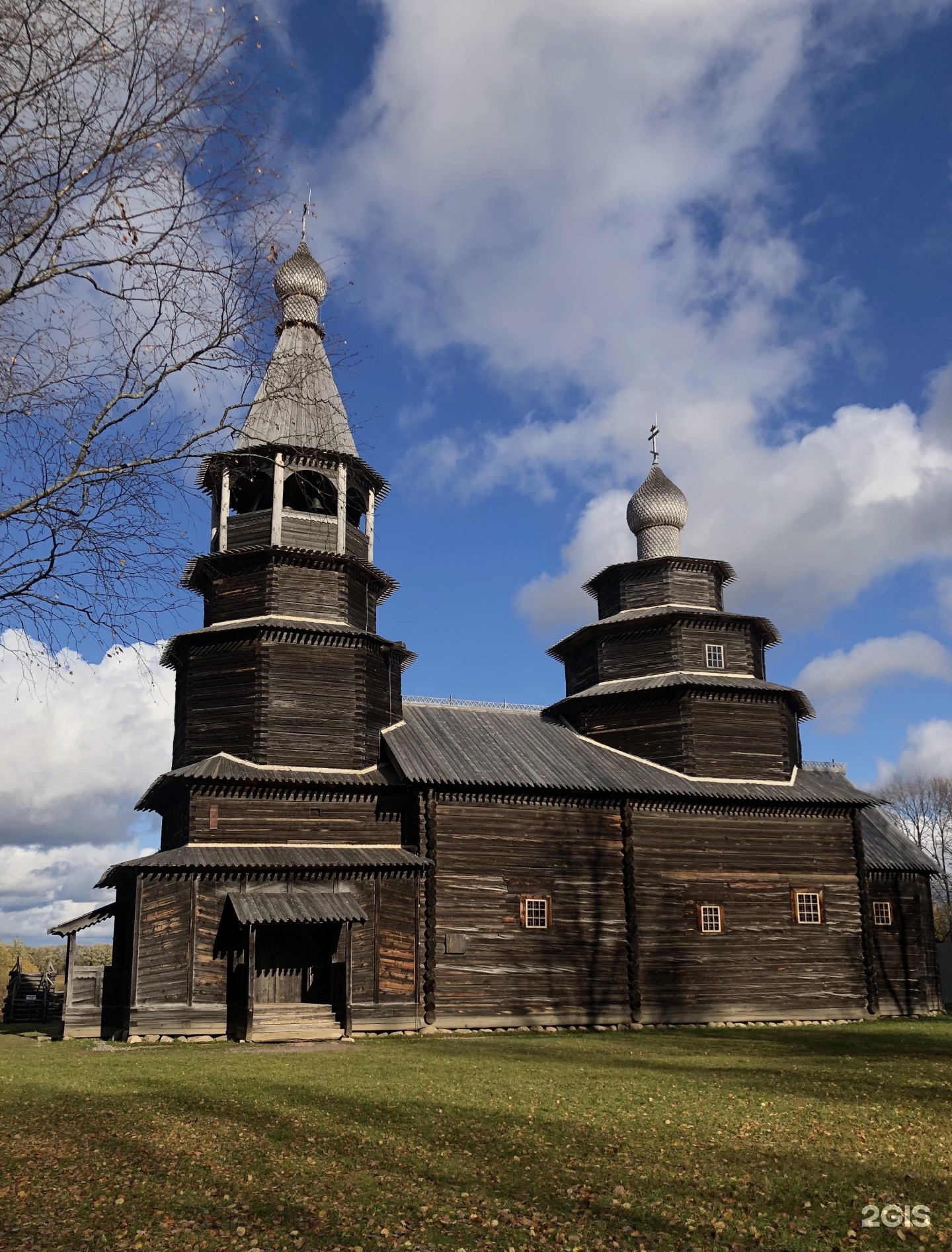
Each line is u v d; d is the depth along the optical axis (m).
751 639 43.28
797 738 45.78
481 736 40.09
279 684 35.47
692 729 40.59
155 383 12.20
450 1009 33.91
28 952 89.00
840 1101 17.58
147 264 11.98
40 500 11.63
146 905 31.12
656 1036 31.83
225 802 33.78
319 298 40.00
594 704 42.56
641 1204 11.08
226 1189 11.58
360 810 35.22
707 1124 15.36
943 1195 11.51
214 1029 30.86
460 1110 16.48
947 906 78.81
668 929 37.53
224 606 36.94
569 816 37.19
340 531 37.53
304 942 33.44
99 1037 32.53
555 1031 34.44
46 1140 14.15
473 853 35.50
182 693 37.34
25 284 11.35
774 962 38.59
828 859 40.53
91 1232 10.11
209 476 38.19
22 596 11.93
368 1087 18.97
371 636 36.62
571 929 36.16
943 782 84.62
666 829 38.59
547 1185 11.80
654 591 44.12
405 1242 9.88
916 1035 32.12
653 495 45.69
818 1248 9.82
